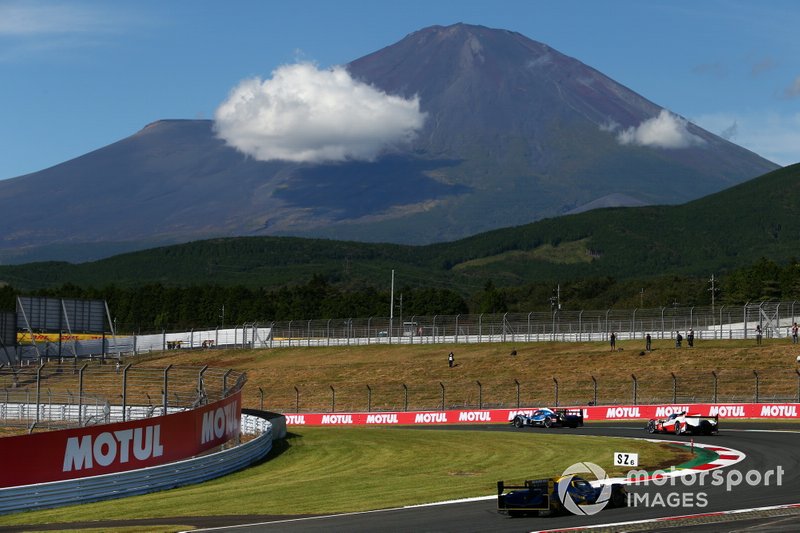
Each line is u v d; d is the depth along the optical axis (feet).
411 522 82.12
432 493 100.27
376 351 322.14
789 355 242.58
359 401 260.62
